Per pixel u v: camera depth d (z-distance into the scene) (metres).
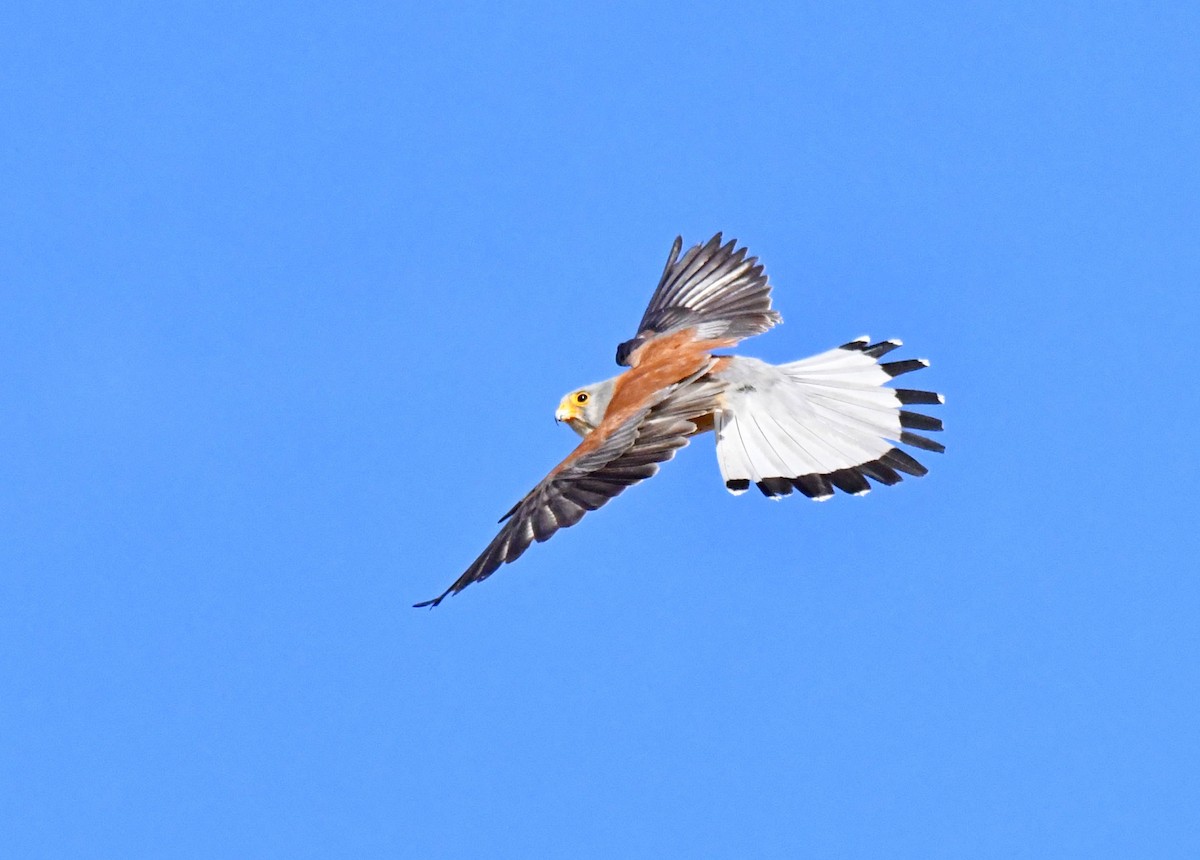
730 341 14.05
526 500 11.55
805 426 13.11
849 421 13.09
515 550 10.92
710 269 15.84
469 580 10.80
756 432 13.10
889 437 12.94
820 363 13.59
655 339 14.67
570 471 11.73
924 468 12.78
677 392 13.04
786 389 13.29
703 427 13.97
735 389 13.24
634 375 13.56
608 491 11.30
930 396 13.19
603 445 12.05
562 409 13.68
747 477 12.81
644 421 12.40
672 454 11.67
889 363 13.45
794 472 12.86
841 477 12.74
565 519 11.06
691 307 15.62
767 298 15.16
